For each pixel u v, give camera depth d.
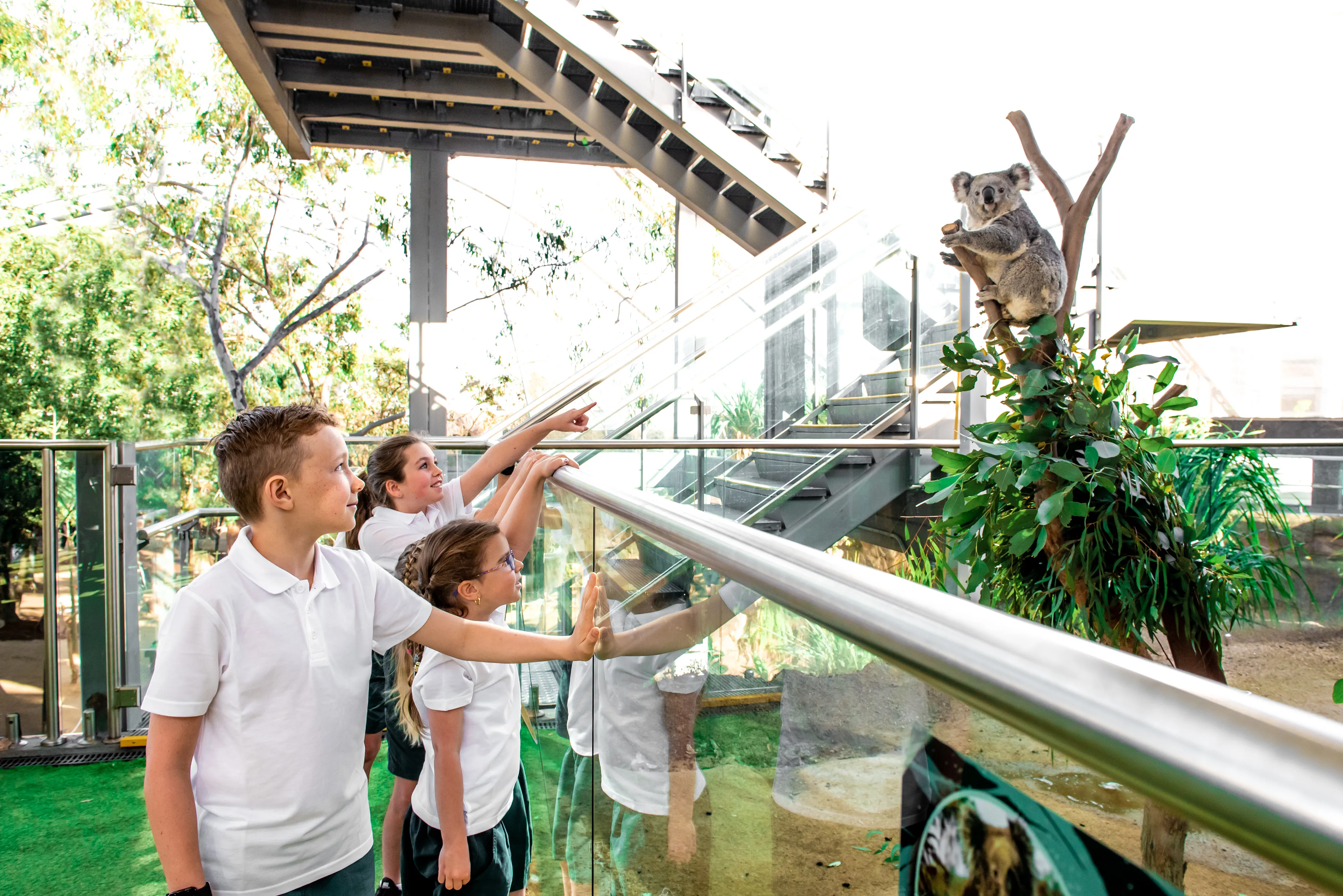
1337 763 0.24
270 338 11.95
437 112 8.16
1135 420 2.29
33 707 3.16
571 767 1.69
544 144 9.05
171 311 11.68
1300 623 2.81
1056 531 1.85
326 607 1.13
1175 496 1.94
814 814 0.64
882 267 4.54
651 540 1.09
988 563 1.99
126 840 2.43
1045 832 0.39
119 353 11.48
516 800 1.68
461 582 1.54
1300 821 0.23
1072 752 0.34
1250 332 4.99
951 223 1.92
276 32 6.30
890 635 0.47
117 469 3.15
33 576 3.14
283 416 1.10
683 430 4.27
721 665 0.84
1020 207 2.27
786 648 0.68
